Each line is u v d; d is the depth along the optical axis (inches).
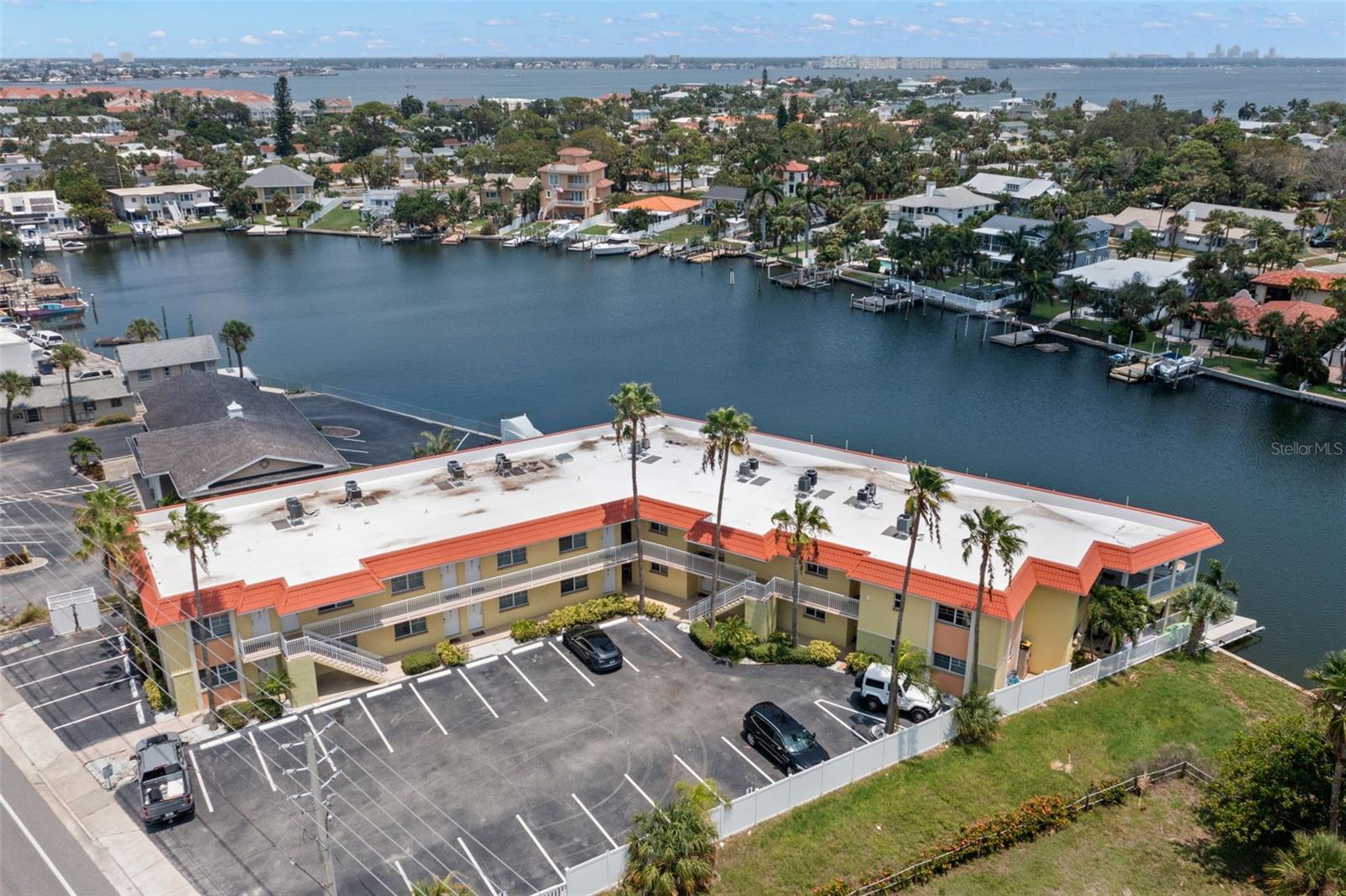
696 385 4335.6
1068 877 1387.8
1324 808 1352.1
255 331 5349.4
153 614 1669.5
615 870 1327.5
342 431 3467.0
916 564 1852.9
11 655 1958.7
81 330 5300.2
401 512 2129.7
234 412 2731.3
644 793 1524.4
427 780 1558.8
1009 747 1647.4
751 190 7185.0
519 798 1515.7
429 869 1363.2
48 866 1380.4
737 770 1578.5
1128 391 4185.5
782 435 3686.0
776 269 6811.0
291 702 1765.5
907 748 1604.3
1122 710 1761.8
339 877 1349.7
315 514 2118.6
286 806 1499.8
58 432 3430.1
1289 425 3759.8
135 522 1870.1
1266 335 4222.4
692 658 1925.4
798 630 2048.5
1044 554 1918.1
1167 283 4667.8
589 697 1792.6
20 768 1606.8
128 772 1579.7
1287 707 1808.6
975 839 1421.0
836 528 2026.3
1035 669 1935.3
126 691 1828.2
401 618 1882.4
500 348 4987.7
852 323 5418.3
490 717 1731.1
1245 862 1412.4
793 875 1362.0
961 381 4347.9
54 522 2637.8
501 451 2482.8
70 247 7775.6
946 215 6806.1
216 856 1393.9
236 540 1988.2
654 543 2231.8
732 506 2144.4
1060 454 3481.8
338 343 5108.3
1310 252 6205.7
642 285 6515.8
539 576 2049.7
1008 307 5487.2
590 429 2610.7
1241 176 7677.2
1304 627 2260.1
